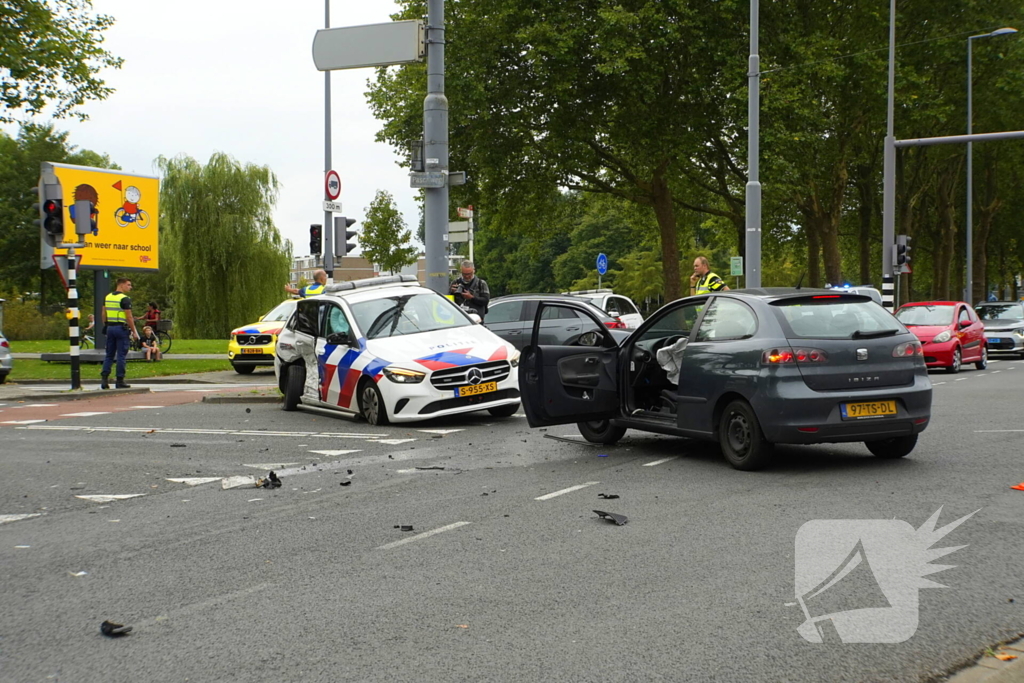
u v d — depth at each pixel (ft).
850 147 128.47
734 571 17.97
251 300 161.07
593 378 32.60
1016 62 127.13
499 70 109.50
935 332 74.84
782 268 245.24
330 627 15.34
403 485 27.37
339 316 44.96
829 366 27.81
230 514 23.95
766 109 103.40
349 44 54.08
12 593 17.61
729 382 28.73
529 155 116.16
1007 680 12.48
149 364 86.99
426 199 55.36
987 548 19.17
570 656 13.88
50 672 13.65
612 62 101.71
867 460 29.99
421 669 13.50
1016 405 46.01
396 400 40.01
